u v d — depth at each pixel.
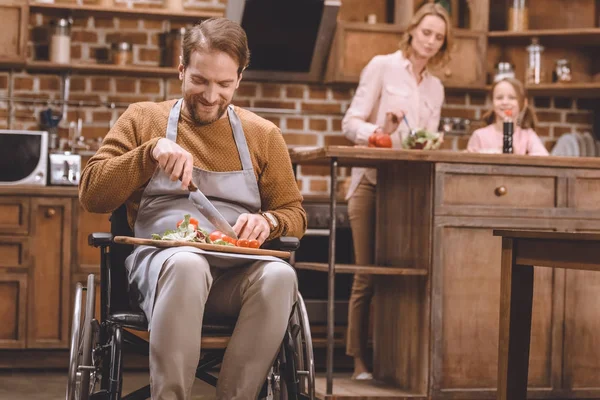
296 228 3.09
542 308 4.34
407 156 4.14
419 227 4.31
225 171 3.07
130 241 2.70
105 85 6.15
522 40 6.57
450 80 6.26
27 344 5.38
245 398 2.67
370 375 4.85
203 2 6.28
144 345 3.00
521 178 4.30
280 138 3.19
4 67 5.98
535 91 6.45
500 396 3.13
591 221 4.39
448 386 4.20
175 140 3.04
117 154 3.00
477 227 4.24
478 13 6.38
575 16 6.70
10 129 5.98
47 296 5.41
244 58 2.95
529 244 3.03
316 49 6.09
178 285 2.60
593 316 4.39
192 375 2.60
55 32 5.88
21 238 5.37
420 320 4.27
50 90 6.06
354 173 4.92
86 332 2.73
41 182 5.50
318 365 5.75
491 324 4.25
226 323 2.81
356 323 4.89
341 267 4.21
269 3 5.84
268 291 2.72
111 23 6.18
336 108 6.45
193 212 3.02
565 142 6.53
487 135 5.25
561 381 4.36
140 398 2.91
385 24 6.27
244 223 2.91
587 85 6.28
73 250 5.43
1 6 5.70
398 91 4.99
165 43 6.18
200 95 2.91
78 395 2.63
